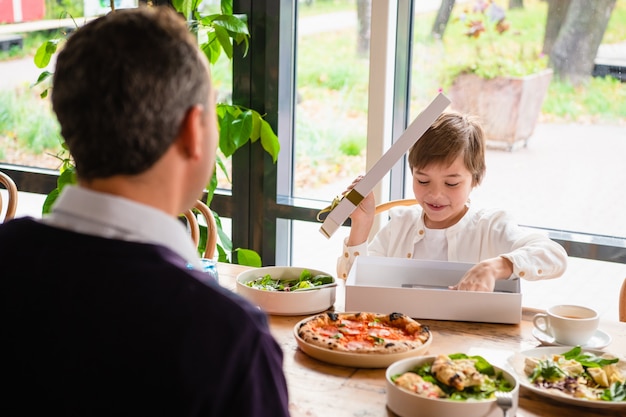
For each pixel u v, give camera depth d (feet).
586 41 8.32
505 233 6.86
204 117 2.73
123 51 2.51
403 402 4.02
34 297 2.49
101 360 2.41
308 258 10.39
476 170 6.83
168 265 2.52
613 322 5.68
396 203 7.38
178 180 2.72
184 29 2.66
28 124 11.07
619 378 4.45
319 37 9.59
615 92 8.33
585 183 8.67
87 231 2.57
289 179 10.14
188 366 2.38
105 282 2.46
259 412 2.48
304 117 9.91
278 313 5.64
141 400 2.40
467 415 3.89
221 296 2.51
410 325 5.10
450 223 7.15
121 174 2.60
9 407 2.53
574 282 8.91
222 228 10.41
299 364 4.78
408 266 6.15
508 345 5.11
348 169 9.81
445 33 8.94
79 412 2.44
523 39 8.59
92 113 2.51
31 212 11.61
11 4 10.68
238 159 10.02
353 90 9.56
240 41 8.98
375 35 8.93
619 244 8.45
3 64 10.94
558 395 4.22
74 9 10.44
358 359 4.68
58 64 2.61
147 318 2.42
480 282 5.64
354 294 5.52
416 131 5.57
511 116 8.83
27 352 2.48
